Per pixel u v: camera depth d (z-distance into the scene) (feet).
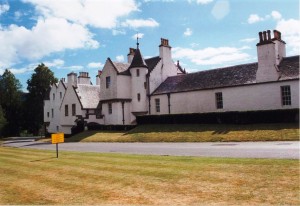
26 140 150.41
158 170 35.22
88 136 110.73
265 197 22.84
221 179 28.84
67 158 52.90
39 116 229.04
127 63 137.39
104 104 130.11
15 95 238.07
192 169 34.37
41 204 25.11
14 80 241.14
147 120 111.24
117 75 124.16
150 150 61.21
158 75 130.93
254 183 26.58
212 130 84.43
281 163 33.63
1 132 216.54
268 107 94.68
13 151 75.72
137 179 31.53
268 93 94.89
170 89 122.21
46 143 110.52
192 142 75.36
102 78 131.54
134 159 45.78
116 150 65.87
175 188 27.14
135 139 91.56
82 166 42.34
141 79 126.52
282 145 54.13
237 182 27.40
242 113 86.74
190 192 25.62
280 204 21.18
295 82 89.35
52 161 50.16
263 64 96.78
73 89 140.26
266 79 95.71
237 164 35.06
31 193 29.12
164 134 90.53
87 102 136.98
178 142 78.02
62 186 31.01
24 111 232.53
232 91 102.83
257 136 70.03
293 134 66.39
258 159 37.60
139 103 125.90
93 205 23.97
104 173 35.99
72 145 90.84
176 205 22.62
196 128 90.68
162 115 107.04
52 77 237.25
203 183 27.96
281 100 92.43
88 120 129.70
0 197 28.14
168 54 136.87
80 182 32.22
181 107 116.57
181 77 126.52
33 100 231.09
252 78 100.53
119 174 34.68
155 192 26.40
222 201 22.74
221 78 110.32
